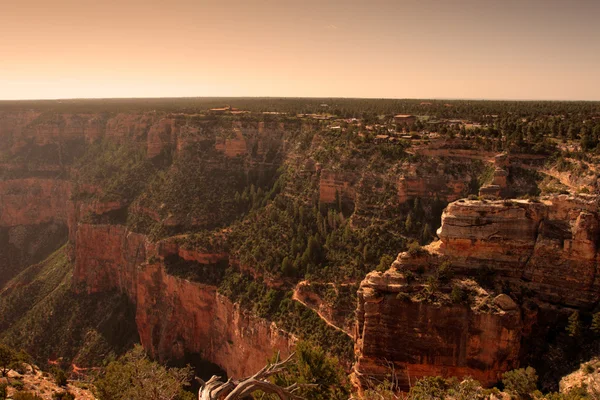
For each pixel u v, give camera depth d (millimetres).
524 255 48906
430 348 46625
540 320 46875
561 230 47594
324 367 43469
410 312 47062
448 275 48812
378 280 49094
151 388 39219
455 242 50188
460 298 46469
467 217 49938
